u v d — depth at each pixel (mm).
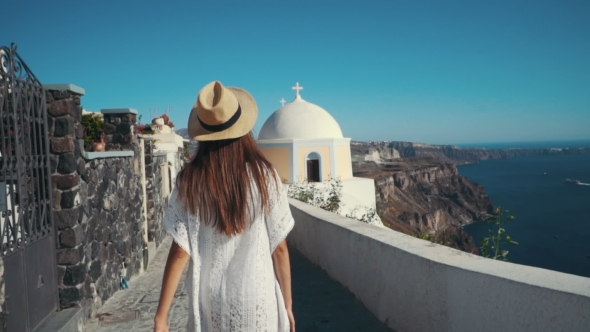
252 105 1981
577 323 2174
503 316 2623
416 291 3629
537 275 2598
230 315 1812
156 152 11445
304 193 15000
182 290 6750
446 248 3779
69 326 4895
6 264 4047
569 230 85125
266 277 1883
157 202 11211
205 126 1892
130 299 6730
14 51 4371
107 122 8820
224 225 1812
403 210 103812
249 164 1892
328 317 4621
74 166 5250
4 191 4160
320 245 6496
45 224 5012
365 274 4766
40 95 5000
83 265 5500
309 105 27469
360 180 23891
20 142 4555
